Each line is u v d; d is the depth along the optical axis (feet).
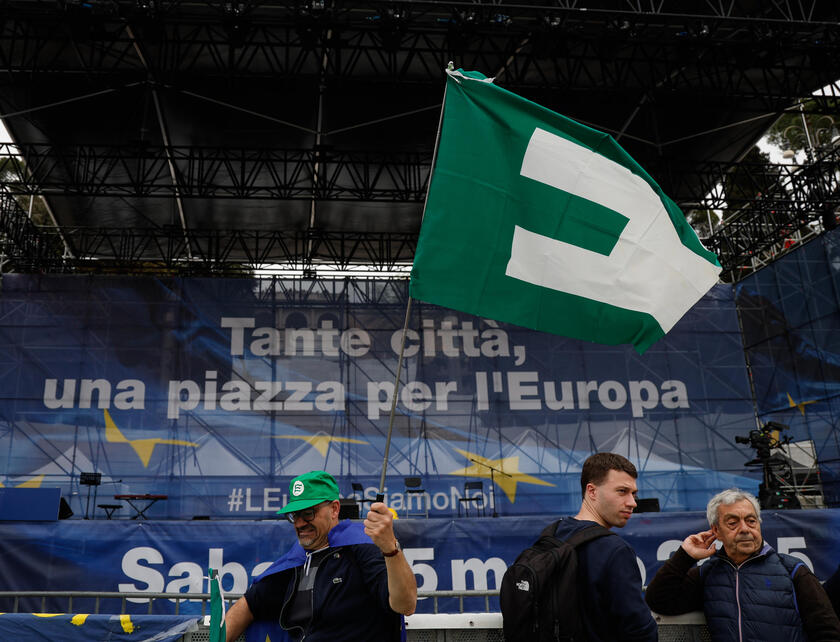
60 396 50.44
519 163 10.32
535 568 7.55
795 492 49.80
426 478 51.98
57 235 65.31
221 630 7.72
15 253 59.21
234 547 28.27
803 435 56.34
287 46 43.91
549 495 52.06
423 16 43.37
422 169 57.82
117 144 54.08
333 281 55.42
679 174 58.54
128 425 50.62
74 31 41.55
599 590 7.53
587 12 40.27
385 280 56.03
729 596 9.21
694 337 55.88
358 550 8.38
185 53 44.32
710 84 50.88
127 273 71.00
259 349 53.47
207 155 55.06
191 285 53.98
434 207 9.98
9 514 28.04
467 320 55.31
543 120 10.50
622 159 10.61
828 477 53.42
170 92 48.93
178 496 49.90
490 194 10.15
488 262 9.96
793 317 57.57
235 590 27.86
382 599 7.92
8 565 27.55
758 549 9.29
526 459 52.70
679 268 10.66
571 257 10.20
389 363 54.29
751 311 62.08
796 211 56.54
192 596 19.21
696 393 54.75
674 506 52.47
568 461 52.80
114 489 49.34
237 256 70.79
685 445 53.72
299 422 52.44
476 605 27.94
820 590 8.88
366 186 52.11
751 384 61.57
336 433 52.49
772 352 59.57
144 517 47.44
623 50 47.01
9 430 49.39
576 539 7.83
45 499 28.30
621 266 10.37
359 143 54.90
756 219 61.77
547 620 7.37
